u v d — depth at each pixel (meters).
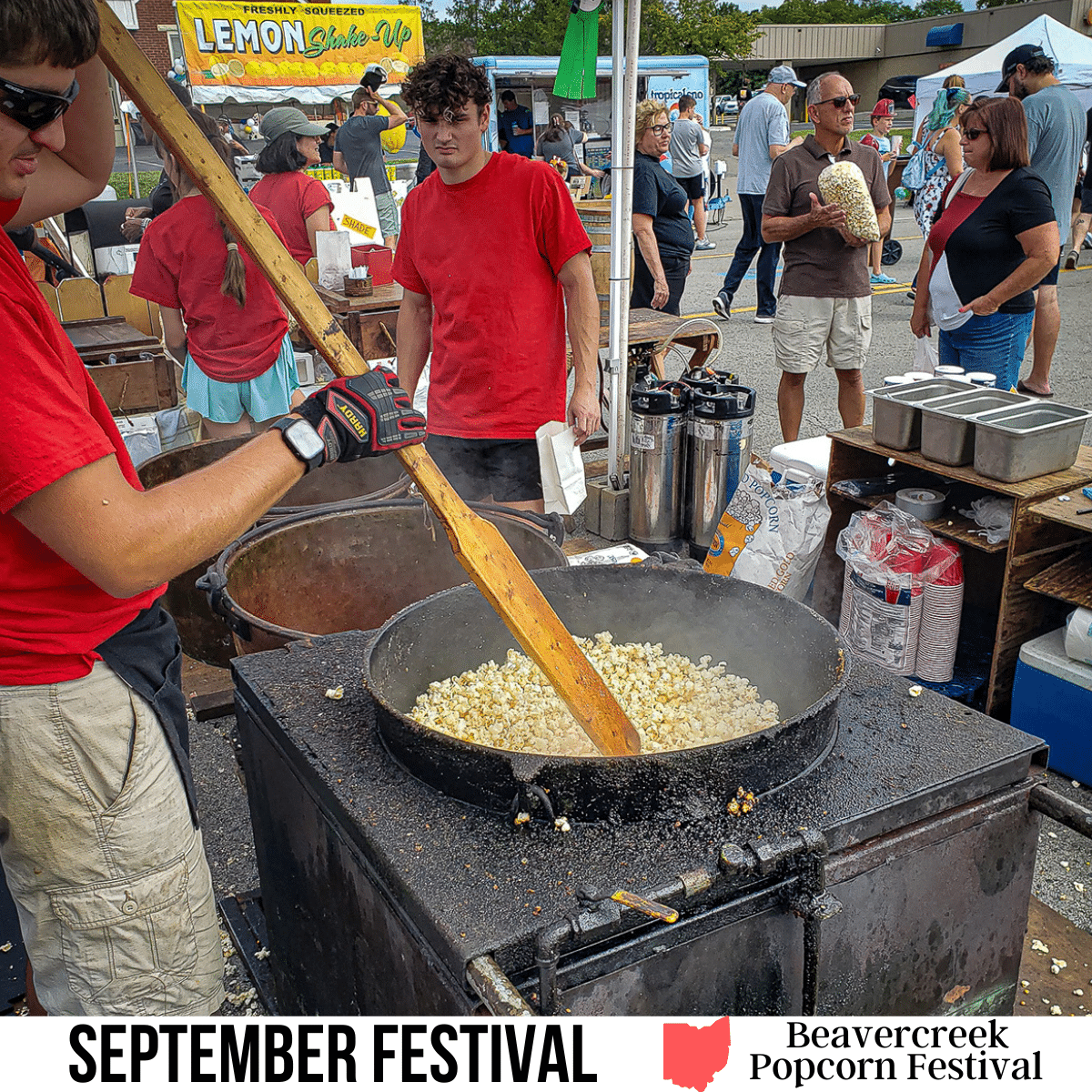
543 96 15.48
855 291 4.55
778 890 1.31
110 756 1.38
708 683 1.91
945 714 1.63
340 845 1.48
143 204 7.62
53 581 1.29
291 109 5.11
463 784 1.41
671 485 4.24
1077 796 2.68
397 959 1.37
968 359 3.98
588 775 1.34
